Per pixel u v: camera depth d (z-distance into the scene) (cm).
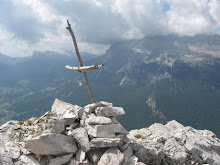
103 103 2114
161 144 2280
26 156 1503
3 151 1436
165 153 2244
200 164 2319
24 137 1684
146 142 2223
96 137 1742
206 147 2597
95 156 1698
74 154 1706
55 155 1614
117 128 1897
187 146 2422
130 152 1916
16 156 1448
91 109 2028
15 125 1823
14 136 1683
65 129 1820
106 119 1847
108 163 1600
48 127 1720
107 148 1770
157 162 2106
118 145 1880
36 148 1512
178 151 2333
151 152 2053
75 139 1750
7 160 1385
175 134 2664
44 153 1537
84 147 1686
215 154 2541
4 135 1670
